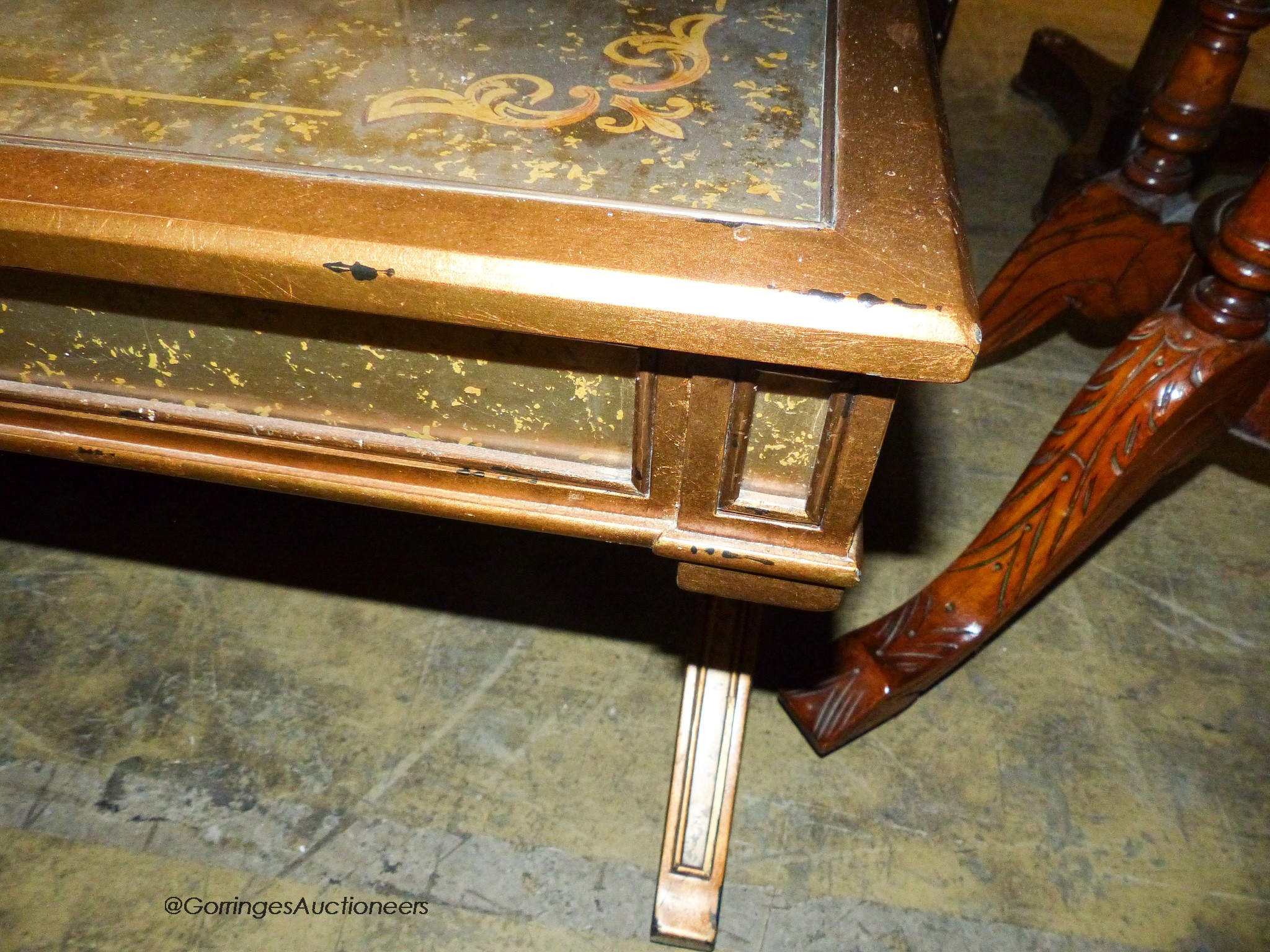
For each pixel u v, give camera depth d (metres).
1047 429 1.59
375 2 0.84
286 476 0.79
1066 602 1.34
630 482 0.74
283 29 0.80
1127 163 1.39
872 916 1.02
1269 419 1.11
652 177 0.65
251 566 1.33
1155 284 1.42
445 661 1.23
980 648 1.27
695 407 0.66
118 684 1.18
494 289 0.58
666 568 1.37
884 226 0.61
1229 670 1.26
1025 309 1.53
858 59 0.78
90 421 0.79
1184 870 1.07
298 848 1.04
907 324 0.55
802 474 0.71
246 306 0.68
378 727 1.16
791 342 0.57
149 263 0.61
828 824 1.09
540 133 0.69
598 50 0.78
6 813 1.05
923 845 1.08
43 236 0.60
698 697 1.06
